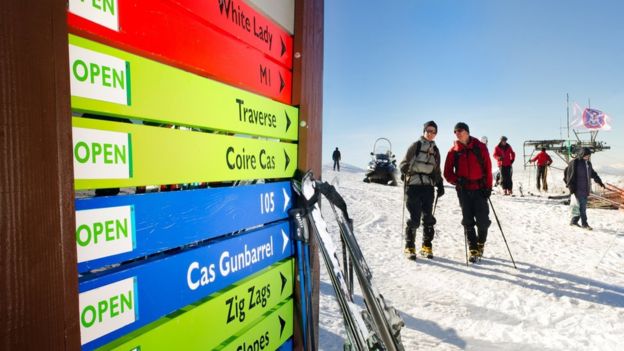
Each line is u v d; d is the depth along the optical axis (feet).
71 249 3.11
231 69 5.61
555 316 11.14
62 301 3.03
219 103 5.38
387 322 5.85
